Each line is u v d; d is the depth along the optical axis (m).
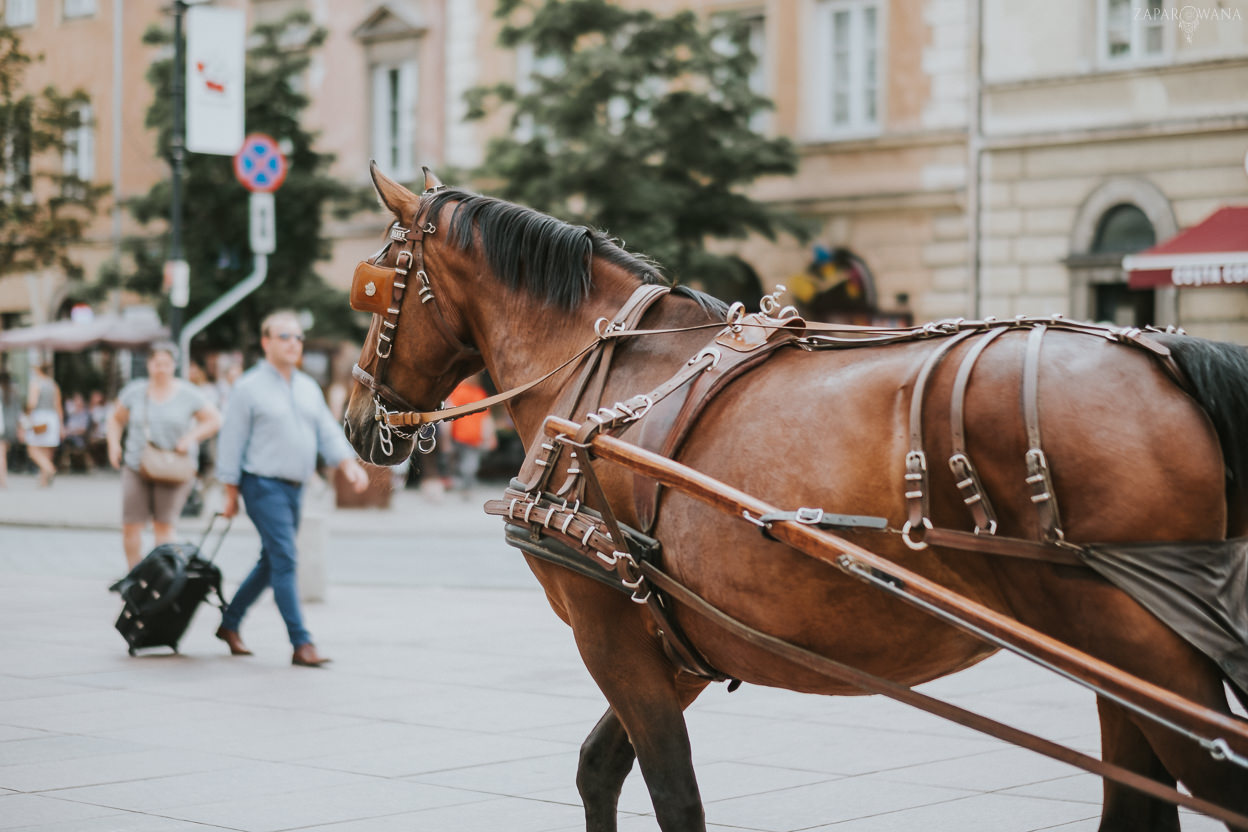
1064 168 22.44
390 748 6.69
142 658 9.25
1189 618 3.15
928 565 3.49
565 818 5.48
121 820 5.47
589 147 22.39
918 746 6.65
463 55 29.48
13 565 15.18
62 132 30.17
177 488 11.68
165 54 33.78
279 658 9.23
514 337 4.73
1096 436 3.26
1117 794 3.88
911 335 3.80
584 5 22.91
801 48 25.33
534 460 4.43
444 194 4.98
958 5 23.50
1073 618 3.29
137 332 28.56
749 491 3.73
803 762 6.37
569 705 7.67
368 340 5.16
